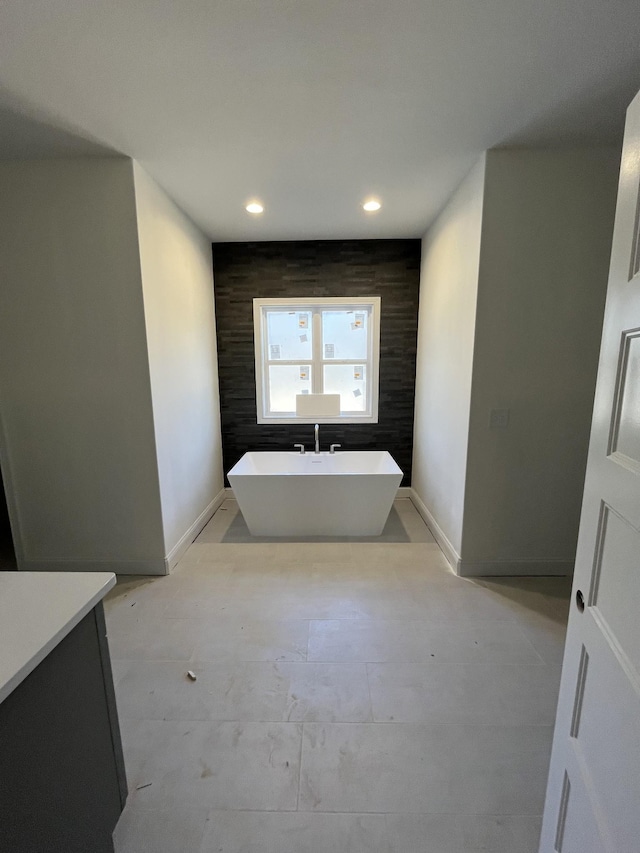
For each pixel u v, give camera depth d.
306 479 3.02
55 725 0.92
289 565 2.73
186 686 1.70
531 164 2.16
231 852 1.13
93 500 2.56
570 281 2.27
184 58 1.47
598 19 1.32
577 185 2.18
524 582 2.50
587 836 0.82
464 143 2.09
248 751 1.42
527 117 1.87
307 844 1.15
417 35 1.38
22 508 2.57
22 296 2.35
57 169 2.22
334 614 2.18
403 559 2.81
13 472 2.53
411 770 1.35
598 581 0.87
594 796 0.81
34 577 1.11
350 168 2.34
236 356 3.91
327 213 3.03
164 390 2.62
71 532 2.60
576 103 1.77
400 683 1.71
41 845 0.87
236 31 1.35
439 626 2.08
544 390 2.38
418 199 2.77
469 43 1.42
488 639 1.98
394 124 1.91
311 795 1.27
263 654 1.88
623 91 1.69
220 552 2.93
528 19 1.32
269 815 1.22
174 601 2.32
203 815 1.22
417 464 3.84
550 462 2.46
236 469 3.28
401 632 2.03
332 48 1.43
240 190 2.62
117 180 2.22
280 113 1.82
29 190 2.24
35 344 2.40
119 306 2.34
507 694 1.65
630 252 0.79
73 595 1.03
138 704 1.61
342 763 1.37
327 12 1.29
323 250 3.72
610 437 0.84
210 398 3.64
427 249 3.41
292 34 1.37
